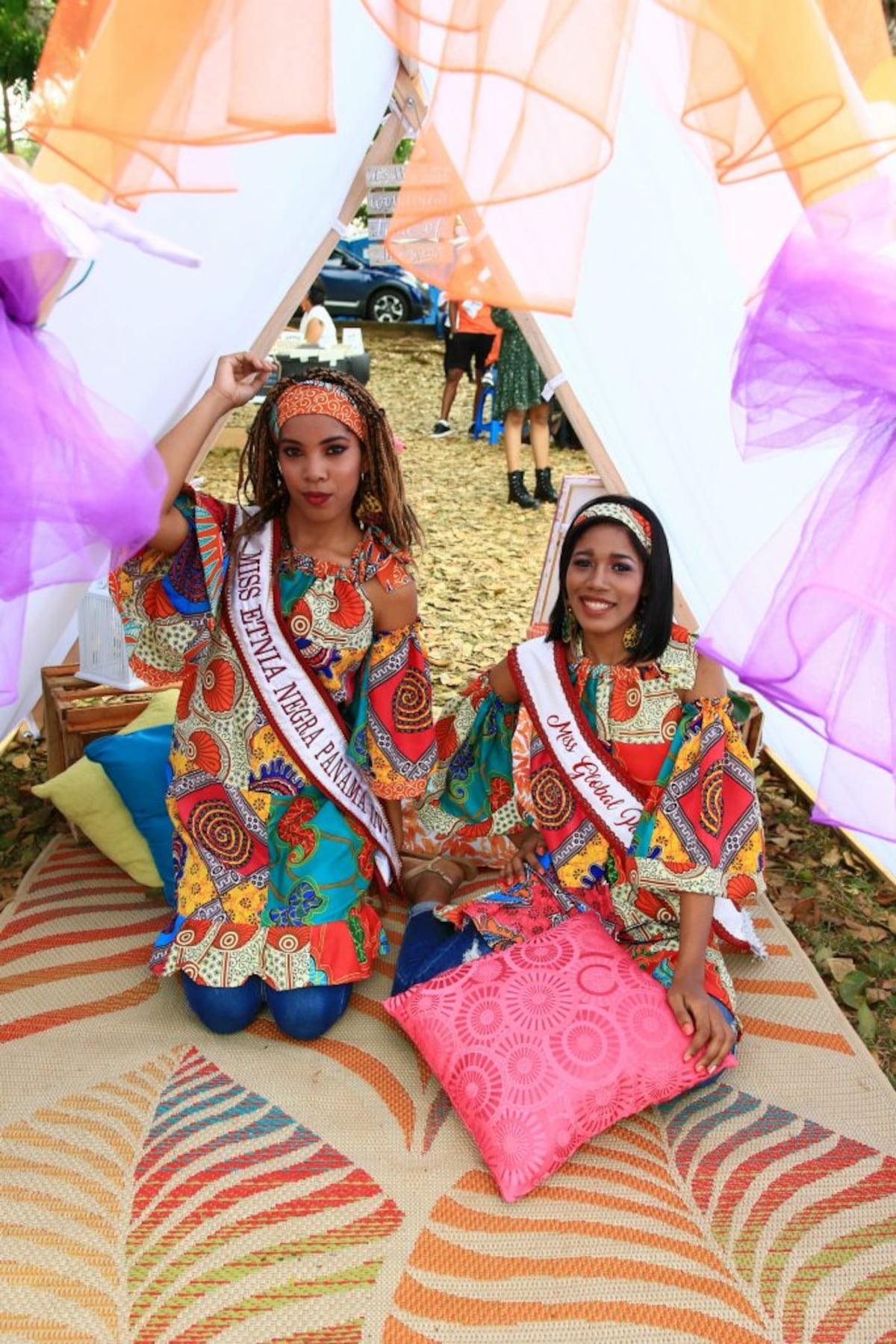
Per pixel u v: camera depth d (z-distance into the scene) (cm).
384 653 242
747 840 234
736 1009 250
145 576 225
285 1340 171
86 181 152
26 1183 198
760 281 179
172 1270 182
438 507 689
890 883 306
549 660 240
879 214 165
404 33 140
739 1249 189
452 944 246
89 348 195
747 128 145
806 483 239
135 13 130
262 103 136
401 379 1127
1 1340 169
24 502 142
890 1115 221
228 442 810
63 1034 237
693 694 233
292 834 244
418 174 150
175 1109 217
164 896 287
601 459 311
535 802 247
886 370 171
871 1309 179
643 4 152
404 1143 211
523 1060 207
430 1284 181
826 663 186
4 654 166
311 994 234
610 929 244
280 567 234
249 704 235
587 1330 174
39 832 318
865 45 151
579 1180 203
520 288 159
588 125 138
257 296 277
